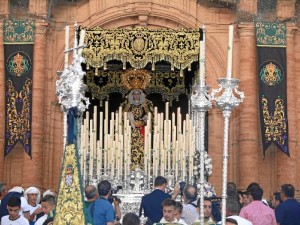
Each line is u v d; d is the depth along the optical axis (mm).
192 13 35594
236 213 20250
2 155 33531
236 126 34594
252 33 34469
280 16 34656
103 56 31344
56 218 17750
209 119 35000
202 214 19016
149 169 30797
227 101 19125
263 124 33750
